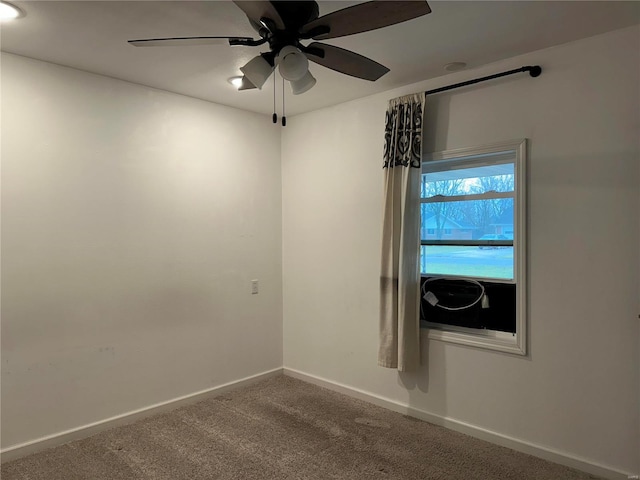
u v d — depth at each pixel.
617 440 2.47
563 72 2.63
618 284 2.46
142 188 3.31
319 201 3.99
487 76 2.90
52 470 2.60
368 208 3.62
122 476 2.54
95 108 3.06
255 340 4.11
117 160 3.17
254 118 4.09
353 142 3.71
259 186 4.14
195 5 2.14
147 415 3.34
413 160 3.18
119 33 2.44
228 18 2.28
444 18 2.28
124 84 3.21
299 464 2.66
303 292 4.16
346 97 3.63
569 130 2.62
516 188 2.82
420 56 2.79
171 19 2.29
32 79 2.79
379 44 2.61
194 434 3.05
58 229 2.90
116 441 2.95
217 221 3.80
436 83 3.18
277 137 4.30
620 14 2.25
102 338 3.11
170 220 3.48
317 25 1.81
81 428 3.00
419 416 3.30
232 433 3.06
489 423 2.96
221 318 3.84
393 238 3.28
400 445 2.89
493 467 2.62
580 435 2.59
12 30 2.40
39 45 2.60
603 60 2.49
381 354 3.33
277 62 1.90
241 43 1.97
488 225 3.08
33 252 2.79
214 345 3.79
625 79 2.43
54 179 2.88
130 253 3.25
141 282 3.31
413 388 3.34
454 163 3.24
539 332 2.74
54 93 2.88
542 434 2.73
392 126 3.30
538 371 2.75
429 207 3.41
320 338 4.02
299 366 4.22
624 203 2.44
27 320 2.77
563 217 2.64
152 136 3.37
